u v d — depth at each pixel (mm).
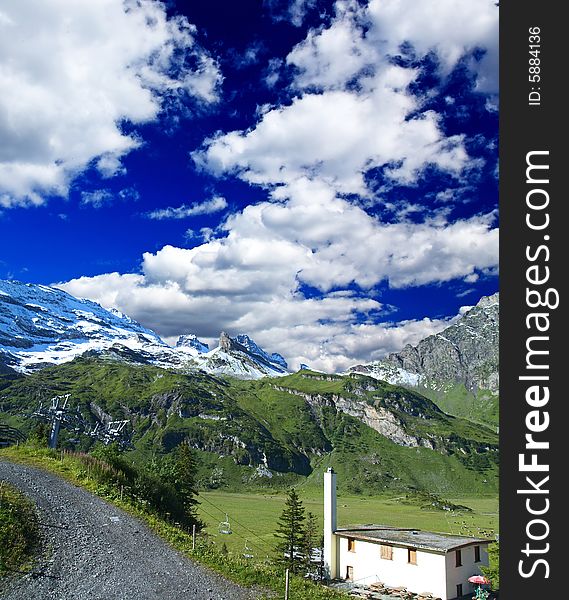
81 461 54969
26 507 37688
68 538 34406
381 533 66000
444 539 62062
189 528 52562
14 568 28156
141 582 29500
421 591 58125
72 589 27250
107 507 43344
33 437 74625
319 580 64938
